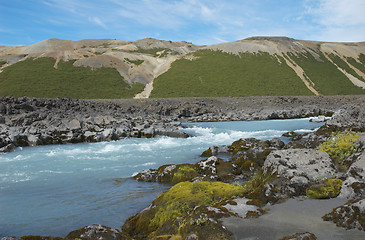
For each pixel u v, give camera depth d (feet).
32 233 26.30
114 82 297.12
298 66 356.18
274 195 24.97
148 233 25.09
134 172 48.49
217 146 62.13
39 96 240.12
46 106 119.44
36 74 290.15
